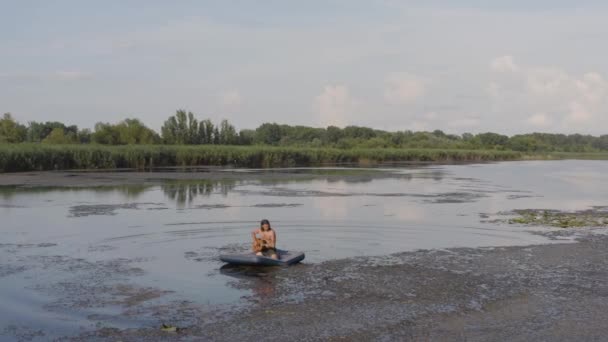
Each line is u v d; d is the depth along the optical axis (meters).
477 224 24.14
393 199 34.00
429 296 13.21
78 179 47.84
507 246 19.22
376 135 173.50
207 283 14.23
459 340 10.47
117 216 25.58
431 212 27.97
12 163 57.78
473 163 105.88
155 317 11.67
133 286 13.93
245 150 81.38
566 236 21.30
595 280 14.70
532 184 49.03
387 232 21.88
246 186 42.69
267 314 11.88
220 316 11.75
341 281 14.45
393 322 11.41
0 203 30.23
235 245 19.08
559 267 16.09
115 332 10.82
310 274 15.15
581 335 10.74
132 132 98.56
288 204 30.70
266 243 16.50
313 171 66.69
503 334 10.77
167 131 109.62
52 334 10.70
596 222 24.91
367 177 55.88
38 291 13.45
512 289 13.85
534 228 23.16
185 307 12.33
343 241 19.95
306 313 11.95
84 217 25.20
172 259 16.89
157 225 23.09
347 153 99.38
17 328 10.99
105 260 16.70
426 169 76.62
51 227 22.44
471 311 12.13
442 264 16.41
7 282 14.20
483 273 15.40
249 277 14.80
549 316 11.81
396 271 15.54
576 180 55.03
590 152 195.75
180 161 75.94
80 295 13.16
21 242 19.38
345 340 10.45
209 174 57.22
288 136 175.88
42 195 34.47
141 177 51.09
